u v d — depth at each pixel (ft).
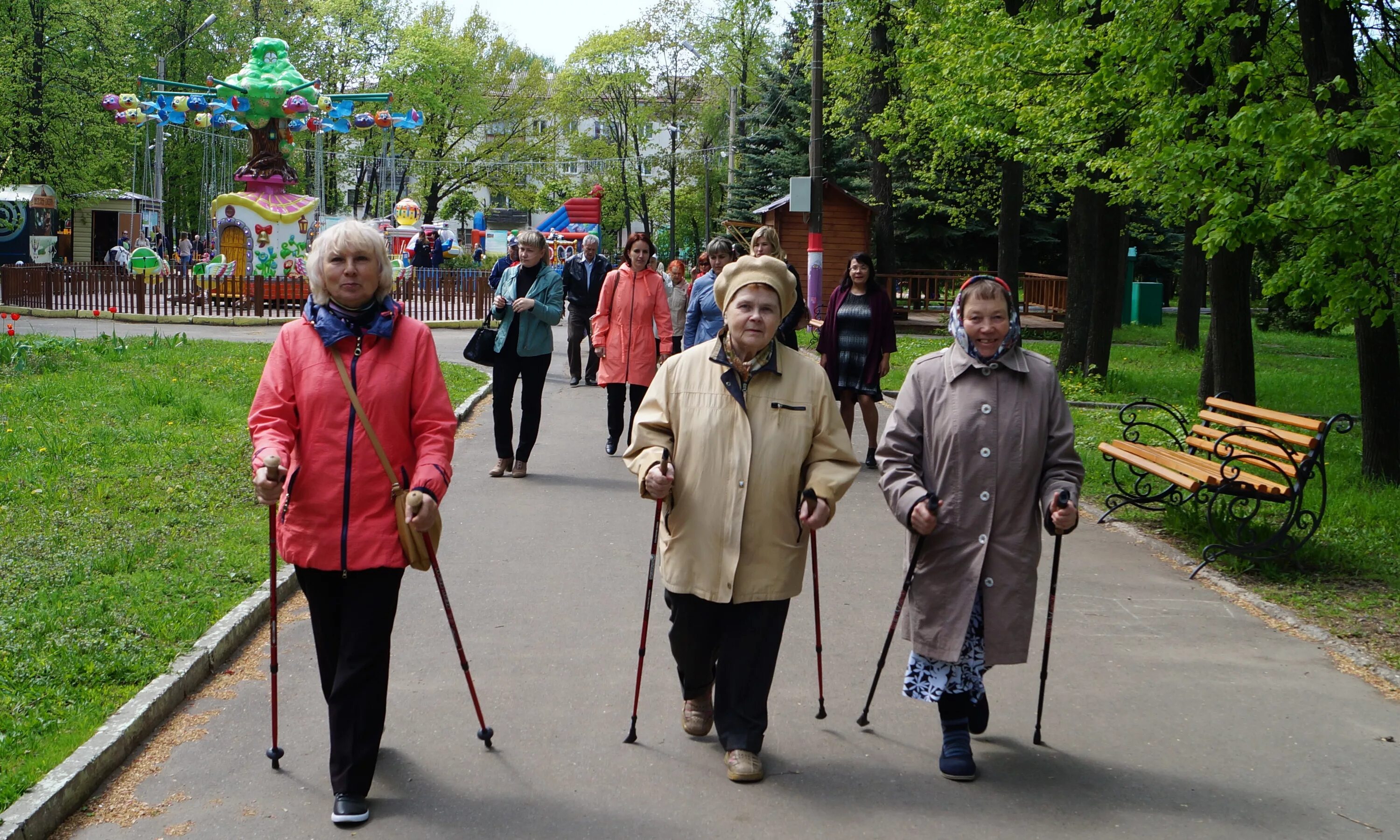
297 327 12.98
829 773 13.79
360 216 201.87
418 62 193.26
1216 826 12.62
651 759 14.12
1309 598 21.12
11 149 116.67
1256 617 20.30
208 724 14.97
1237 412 26.37
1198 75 37.65
